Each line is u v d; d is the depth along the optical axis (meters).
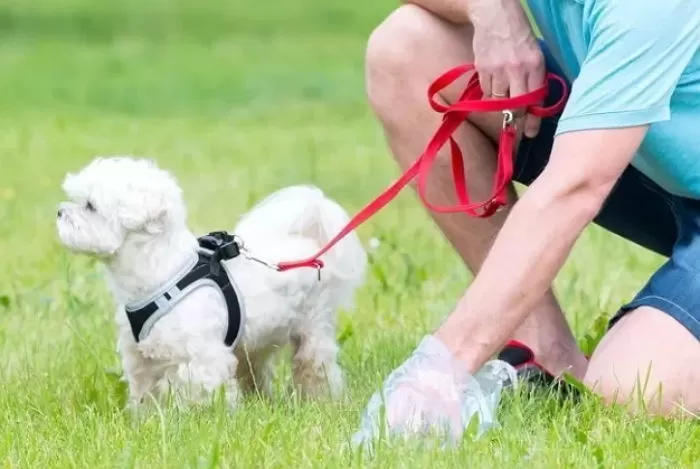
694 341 4.09
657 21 3.74
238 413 4.16
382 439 3.64
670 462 3.64
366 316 5.98
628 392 4.07
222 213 9.08
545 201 3.74
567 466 3.57
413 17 4.66
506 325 3.78
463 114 4.34
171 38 23.66
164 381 4.46
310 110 15.95
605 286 6.54
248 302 4.50
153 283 4.38
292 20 26.03
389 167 11.55
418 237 7.86
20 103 16.67
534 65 4.25
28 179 10.89
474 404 3.83
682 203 4.32
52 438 4.07
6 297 6.23
